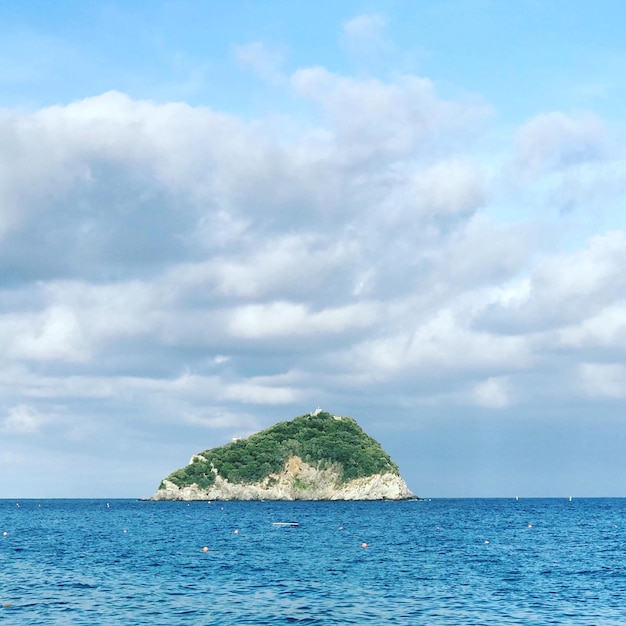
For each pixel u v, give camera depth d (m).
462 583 62.94
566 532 137.62
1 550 93.56
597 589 60.06
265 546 100.31
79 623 45.62
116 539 114.50
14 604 51.78
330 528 145.50
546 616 48.31
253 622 46.16
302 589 58.94
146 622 46.00
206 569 72.06
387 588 59.72
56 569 71.75
